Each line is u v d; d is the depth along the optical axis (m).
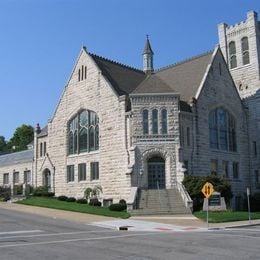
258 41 65.75
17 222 32.03
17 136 130.00
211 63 55.59
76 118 57.16
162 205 42.31
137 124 47.44
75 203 49.22
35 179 64.56
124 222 33.25
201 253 16.94
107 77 53.72
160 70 63.88
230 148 56.62
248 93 64.69
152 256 16.31
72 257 16.28
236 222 34.72
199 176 46.09
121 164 48.59
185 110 49.97
